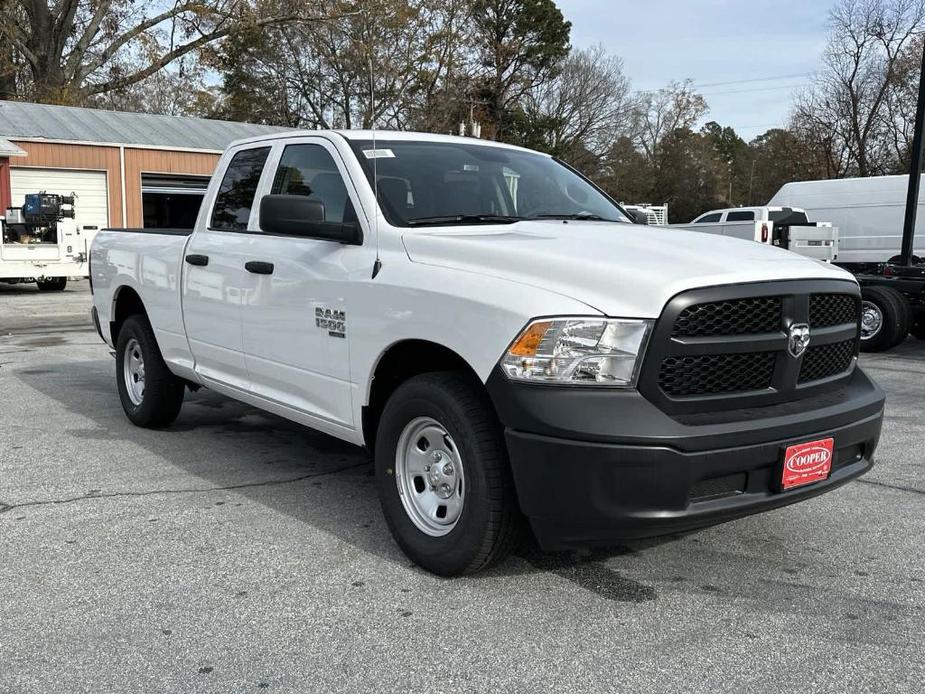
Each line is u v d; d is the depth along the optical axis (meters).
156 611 3.31
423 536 3.68
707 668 2.92
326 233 4.12
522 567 3.78
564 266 3.35
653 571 3.76
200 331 5.29
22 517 4.37
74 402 7.28
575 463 3.08
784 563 3.88
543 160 5.23
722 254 3.56
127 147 24.53
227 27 37.25
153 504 4.59
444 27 44.53
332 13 38.75
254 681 2.81
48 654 2.98
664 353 3.13
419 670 2.89
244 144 5.26
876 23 40.91
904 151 41.41
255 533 4.16
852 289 3.73
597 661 2.96
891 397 8.01
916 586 3.63
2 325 13.05
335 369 4.13
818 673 2.89
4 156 21.91
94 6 37.31
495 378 3.25
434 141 4.80
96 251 6.74
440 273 3.58
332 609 3.34
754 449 3.21
